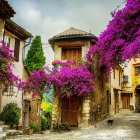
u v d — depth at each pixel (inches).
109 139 544.4
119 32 658.2
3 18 646.5
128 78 1461.6
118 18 660.1
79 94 745.0
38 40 1221.7
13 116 650.8
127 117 986.1
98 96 891.4
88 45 836.6
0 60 529.3
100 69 909.2
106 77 1018.1
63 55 859.4
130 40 645.9
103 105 962.7
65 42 856.3
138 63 1321.4
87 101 800.3
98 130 695.1
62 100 835.4
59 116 820.0
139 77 1326.3
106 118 979.3
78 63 821.9
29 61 1197.1
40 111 897.5
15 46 740.0
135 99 1341.0
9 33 709.9
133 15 650.8
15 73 740.0
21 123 759.7
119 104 1365.7
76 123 810.8
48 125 953.5
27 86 724.7
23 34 774.5
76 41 848.9
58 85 729.6
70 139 554.3
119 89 1286.9
